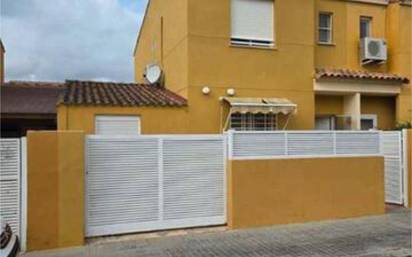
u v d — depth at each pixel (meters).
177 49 15.37
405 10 17.62
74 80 16.70
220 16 14.52
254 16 15.05
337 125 17.33
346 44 17.58
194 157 9.96
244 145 10.25
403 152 12.89
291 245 8.77
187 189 9.89
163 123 13.68
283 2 15.34
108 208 9.29
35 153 8.62
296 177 10.70
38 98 20.72
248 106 14.03
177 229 9.80
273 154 10.50
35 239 8.56
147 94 15.16
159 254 8.22
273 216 10.42
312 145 10.95
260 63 14.98
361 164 11.48
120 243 8.91
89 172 9.14
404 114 17.33
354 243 8.88
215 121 14.34
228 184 10.14
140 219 9.52
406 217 11.35
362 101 17.83
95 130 12.96
